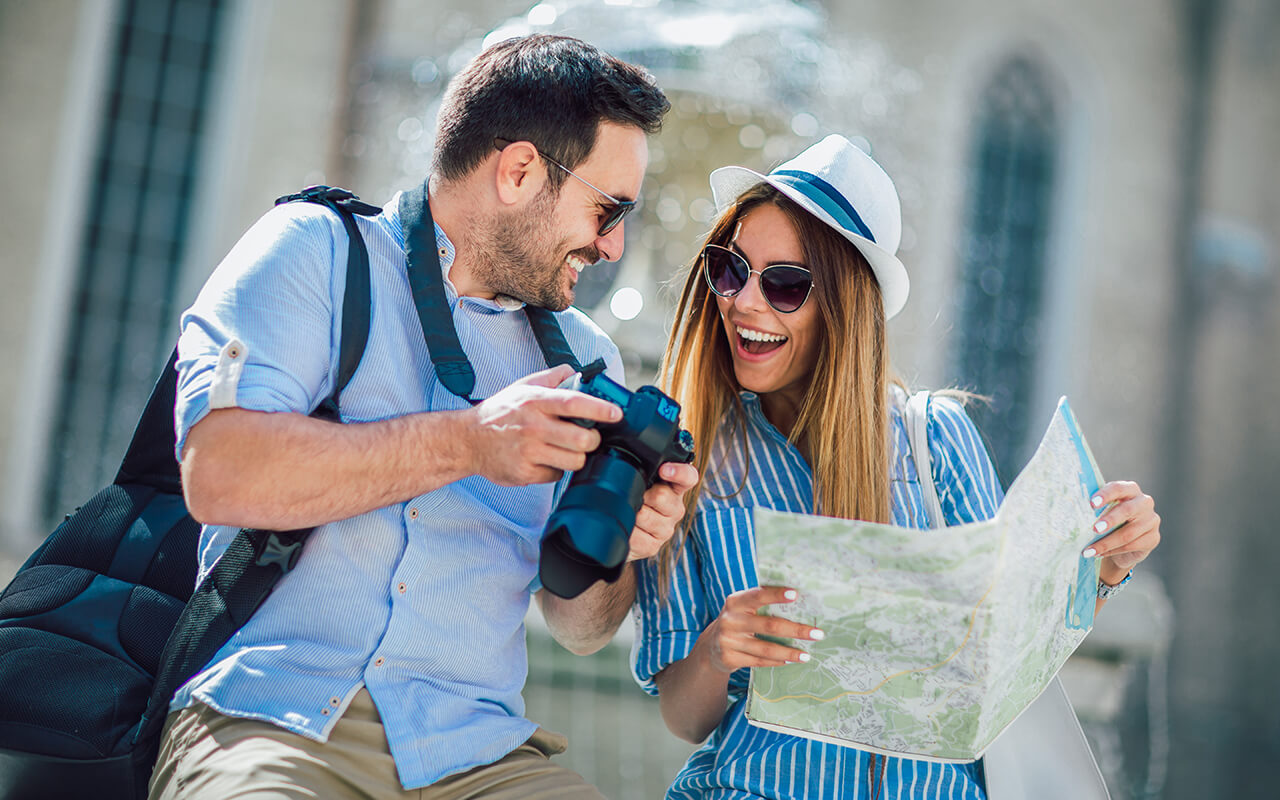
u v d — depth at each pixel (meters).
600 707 3.92
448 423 1.62
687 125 5.81
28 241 9.77
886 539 1.60
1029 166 12.22
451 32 10.24
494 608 1.83
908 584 1.62
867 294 2.13
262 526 1.62
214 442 1.58
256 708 1.64
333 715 1.66
